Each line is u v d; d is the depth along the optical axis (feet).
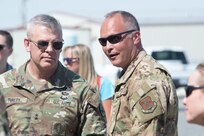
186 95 21.89
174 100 27.71
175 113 27.91
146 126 27.07
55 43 29.19
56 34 29.25
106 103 38.34
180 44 269.44
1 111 21.86
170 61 149.18
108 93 38.40
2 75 29.76
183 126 70.33
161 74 27.73
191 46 269.44
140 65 28.17
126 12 28.99
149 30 267.18
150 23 266.98
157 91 27.20
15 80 29.45
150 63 28.17
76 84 29.55
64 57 39.32
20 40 149.38
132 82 27.89
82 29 159.43
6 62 42.09
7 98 29.17
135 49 28.71
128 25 28.63
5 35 41.81
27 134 28.73
